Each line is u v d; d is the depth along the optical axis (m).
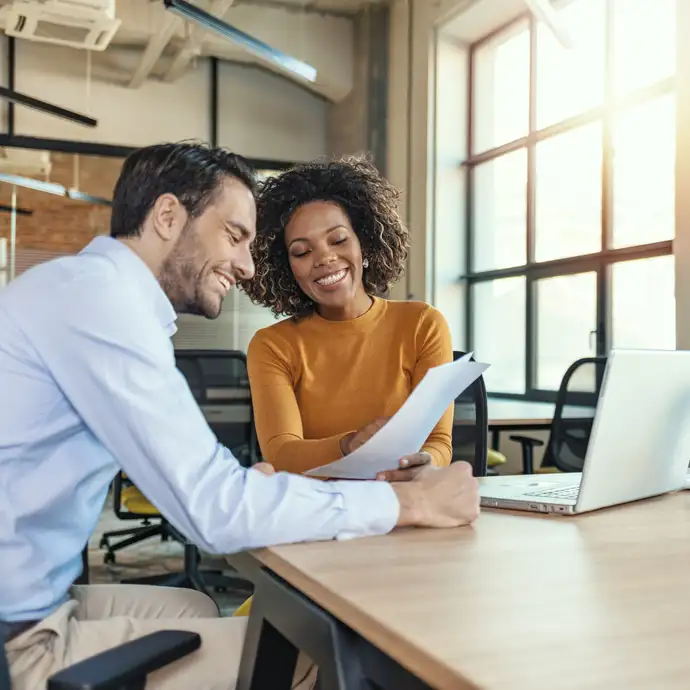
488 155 5.43
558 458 3.31
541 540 0.94
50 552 1.01
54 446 1.00
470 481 1.05
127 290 1.01
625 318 4.29
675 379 1.16
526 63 5.20
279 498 0.93
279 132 6.85
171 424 0.95
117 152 6.46
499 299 5.36
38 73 6.28
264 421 1.66
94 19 4.95
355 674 0.66
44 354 0.97
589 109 4.54
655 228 4.09
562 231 4.80
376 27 6.10
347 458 1.19
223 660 0.99
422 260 5.63
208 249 1.16
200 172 1.15
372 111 6.12
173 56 6.49
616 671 0.50
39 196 7.04
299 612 0.75
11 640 0.94
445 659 0.52
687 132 3.51
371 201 1.85
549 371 4.89
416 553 0.87
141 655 0.70
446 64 5.62
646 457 1.18
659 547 0.89
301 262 1.77
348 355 1.76
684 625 0.60
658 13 4.12
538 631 0.58
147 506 2.97
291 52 6.26
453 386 1.23
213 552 0.96
